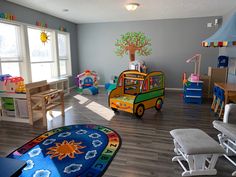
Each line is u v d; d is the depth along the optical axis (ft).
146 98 12.15
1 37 12.43
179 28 19.17
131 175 6.35
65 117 12.03
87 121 11.31
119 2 12.80
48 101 12.09
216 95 12.69
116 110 13.08
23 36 13.75
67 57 20.51
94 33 21.47
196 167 6.31
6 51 12.87
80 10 15.10
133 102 11.48
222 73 16.10
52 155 7.48
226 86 11.60
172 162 7.11
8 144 8.46
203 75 17.15
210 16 18.15
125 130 9.97
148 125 10.68
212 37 9.18
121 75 13.43
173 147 8.19
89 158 7.27
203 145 6.04
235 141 6.92
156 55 20.22
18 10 13.25
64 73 20.31
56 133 9.56
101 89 21.07
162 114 12.59
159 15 17.44
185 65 19.71
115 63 21.53
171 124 10.82
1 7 11.91
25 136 9.28
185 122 11.10
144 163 7.02
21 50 13.98
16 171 2.84
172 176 6.32
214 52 18.79
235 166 6.84
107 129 10.08
